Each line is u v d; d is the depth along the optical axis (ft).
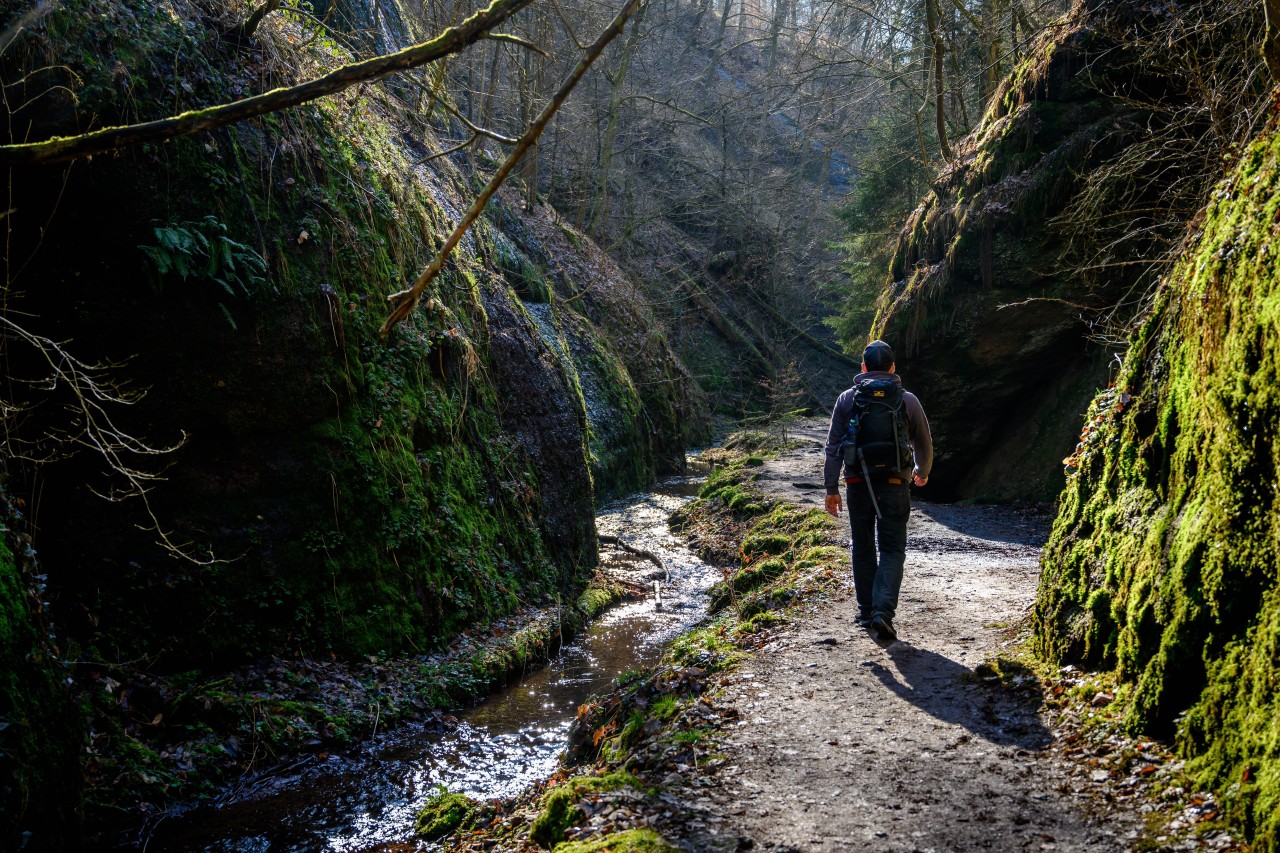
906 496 18.67
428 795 17.37
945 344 41.70
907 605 21.59
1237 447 10.51
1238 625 10.26
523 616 28.35
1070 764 11.78
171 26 21.36
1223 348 11.30
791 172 126.41
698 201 111.55
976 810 10.93
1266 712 9.16
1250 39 24.57
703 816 11.13
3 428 17.20
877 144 80.79
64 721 13.56
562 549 34.50
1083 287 37.27
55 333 18.39
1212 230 12.98
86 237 18.66
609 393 61.21
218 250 20.40
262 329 21.54
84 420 18.56
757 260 117.70
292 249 22.77
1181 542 11.72
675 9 132.67
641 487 62.90
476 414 31.09
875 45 80.53
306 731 19.19
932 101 59.72
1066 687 13.98
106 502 18.99
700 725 14.56
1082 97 37.91
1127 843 9.59
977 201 40.73
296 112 24.49
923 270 43.45
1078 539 15.78
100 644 18.25
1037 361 40.14
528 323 38.70
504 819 14.34
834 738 13.58
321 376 22.91
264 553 21.26
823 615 21.09
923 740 13.29
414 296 9.51
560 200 88.38
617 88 78.38
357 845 15.30
